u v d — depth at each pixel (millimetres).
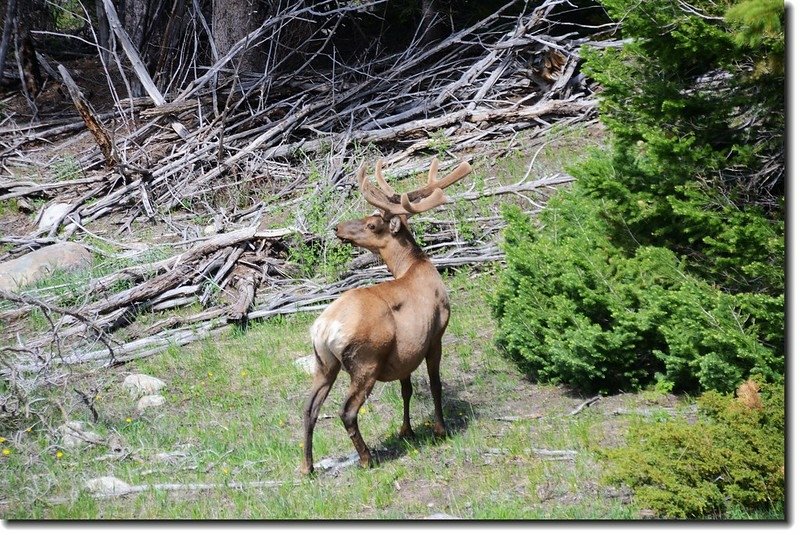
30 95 36219
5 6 38969
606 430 13656
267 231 22797
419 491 12516
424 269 13797
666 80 15078
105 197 28391
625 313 14594
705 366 13367
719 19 14008
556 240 17078
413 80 31766
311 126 30375
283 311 20594
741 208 14758
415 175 26984
